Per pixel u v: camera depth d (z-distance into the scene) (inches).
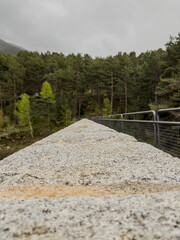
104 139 206.2
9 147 956.6
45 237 37.9
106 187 76.9
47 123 1357.0
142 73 1155.3
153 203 54.4
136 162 111.3
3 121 1540.4
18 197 62.6
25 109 1263.5
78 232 39.9
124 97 1824.6
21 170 102.9
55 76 1775.3
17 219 45.2
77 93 1818.4
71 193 71.4
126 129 282.7
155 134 168.6
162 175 86.9
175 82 557.0
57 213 49.2
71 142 197.8
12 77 1678.2
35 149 158.9
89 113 1907.0
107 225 42.7
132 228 40.9
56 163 115.2
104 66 1833.2
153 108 657.6
